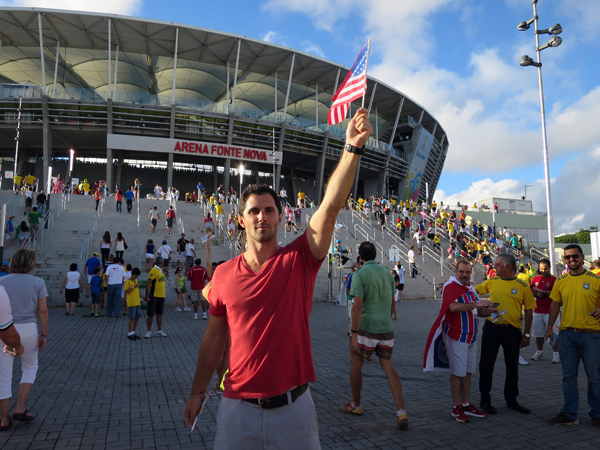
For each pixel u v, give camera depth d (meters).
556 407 4.91
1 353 4.12
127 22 32.78
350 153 1.79
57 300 14.88
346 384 5.80
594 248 17.67
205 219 22.06
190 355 7.54
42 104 33.41
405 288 20.48
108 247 16.28
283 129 39.53
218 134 38.03
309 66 40.25
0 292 3.60
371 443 3.81
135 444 3.78
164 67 39.75
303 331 1.93
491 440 3.92
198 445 3.77
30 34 34.06
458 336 4.48
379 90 44.72
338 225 24.22
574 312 4.47
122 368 6.59
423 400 5.11
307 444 1.87
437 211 38.41
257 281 1.89
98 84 42.50
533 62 14.30
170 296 16.31
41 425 4.20
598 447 3.80
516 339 4.82
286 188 48.25
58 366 6.64
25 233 16.50
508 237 33.12
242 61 39.09
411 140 51.97
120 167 40.53
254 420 1.85
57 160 40.16
